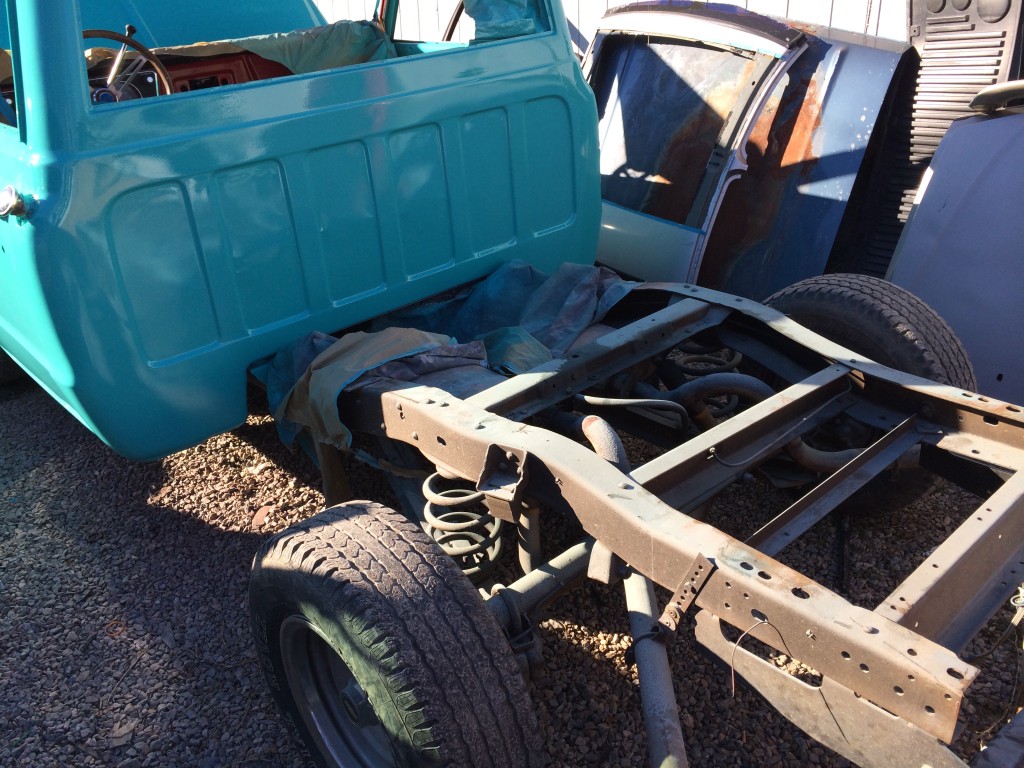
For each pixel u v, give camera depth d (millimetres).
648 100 4672
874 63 4008
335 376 2613
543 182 3592
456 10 4176
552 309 3270
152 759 2557
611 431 2271
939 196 3738
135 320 2625
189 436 2893
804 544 3318
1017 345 3523
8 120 3064
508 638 2143
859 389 2877
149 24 4660
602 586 3127
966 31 3943
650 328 2967
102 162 2439
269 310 2945
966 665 1485
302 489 3793
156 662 2914
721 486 2363
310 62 4449
